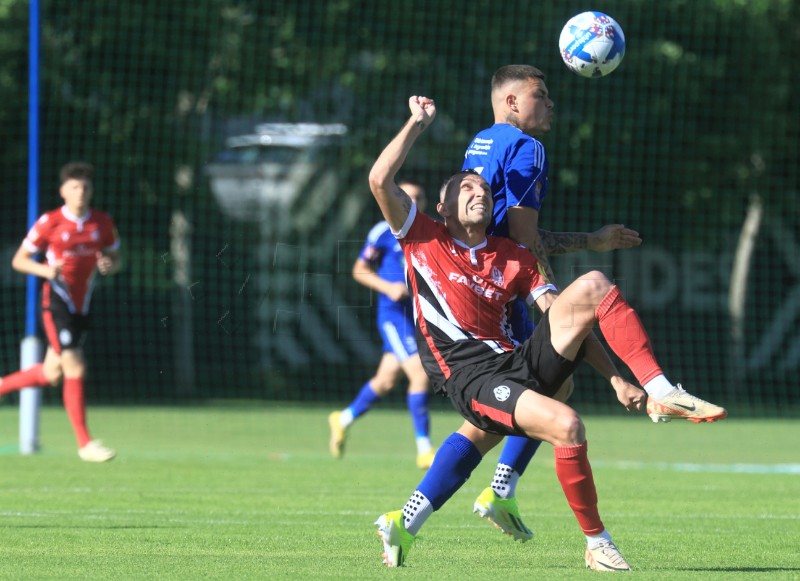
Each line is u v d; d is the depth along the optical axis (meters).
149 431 53.78
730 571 18.08
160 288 69.31
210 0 67.38
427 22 68.62
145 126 67.62
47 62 65.56
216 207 69.62
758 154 72.25
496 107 21.23
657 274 75.19
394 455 43.06
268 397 71.62
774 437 54.50
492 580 16.84
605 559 18.02
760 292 79.25
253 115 69.50
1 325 71.44
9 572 17.53
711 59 70.00
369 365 72.12
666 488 32.91
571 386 19.30
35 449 41.75
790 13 71.44
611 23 21.75
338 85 69.56
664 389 16.98
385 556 18.53
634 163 70.12
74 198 37.00
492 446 19.12
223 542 21.28
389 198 18.47
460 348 18.39
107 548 20.36
